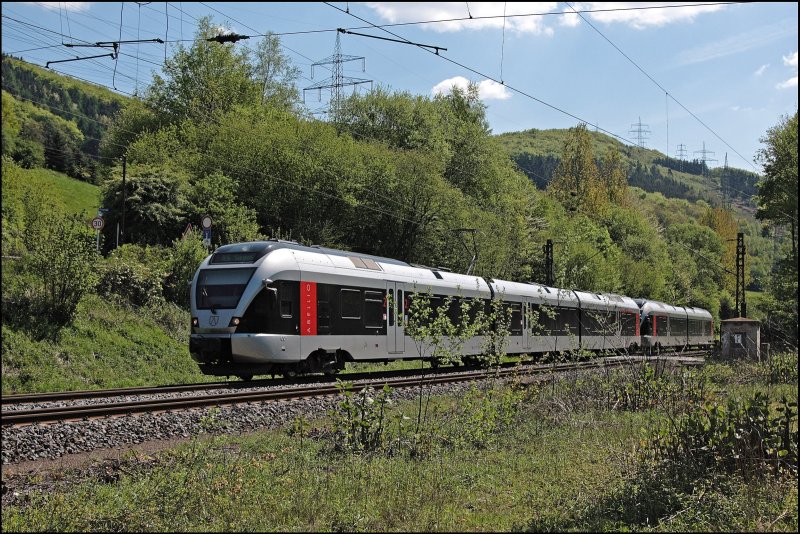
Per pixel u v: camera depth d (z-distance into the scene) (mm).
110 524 7598
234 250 19000
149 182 35625
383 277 22422
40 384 19141
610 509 8102
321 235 44406
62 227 23250
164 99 56688
